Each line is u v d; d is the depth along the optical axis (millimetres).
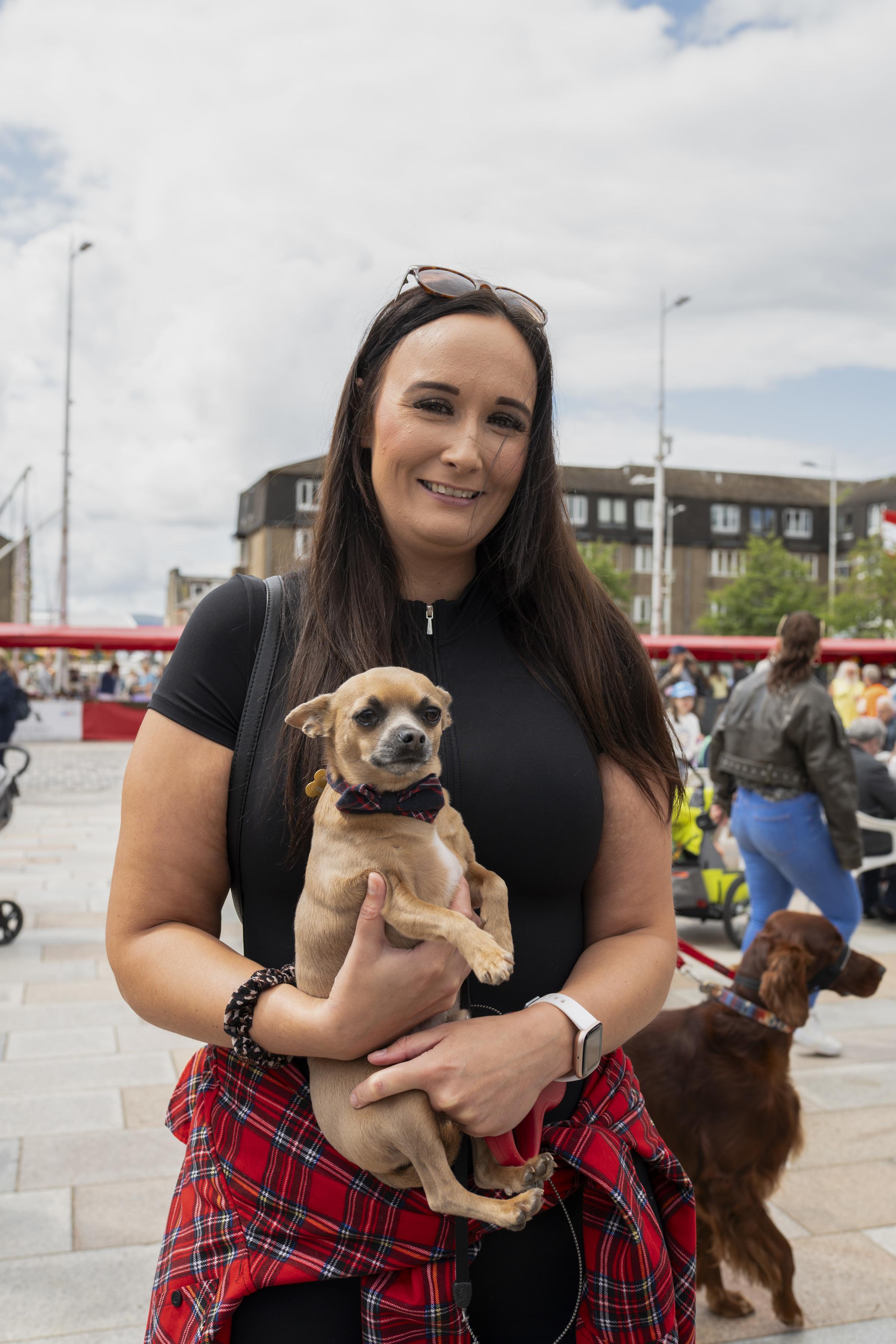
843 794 4852
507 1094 1305
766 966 3127
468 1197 1312
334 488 1666
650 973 1574
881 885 7914
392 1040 1361
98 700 28312
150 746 1517
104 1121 4270
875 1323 3035
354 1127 1335
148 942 1474
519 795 1545
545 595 1721
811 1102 4488
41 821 12664
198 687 1531
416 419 1552
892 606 44750
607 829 1675
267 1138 1421
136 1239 3410
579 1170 1453
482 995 1555
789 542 59688
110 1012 5590
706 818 7133
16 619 36000
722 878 7094
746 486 60375
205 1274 1396
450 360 1537
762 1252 2977
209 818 1517
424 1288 1346
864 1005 5801
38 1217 3535
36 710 24938
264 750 1522
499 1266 1471
